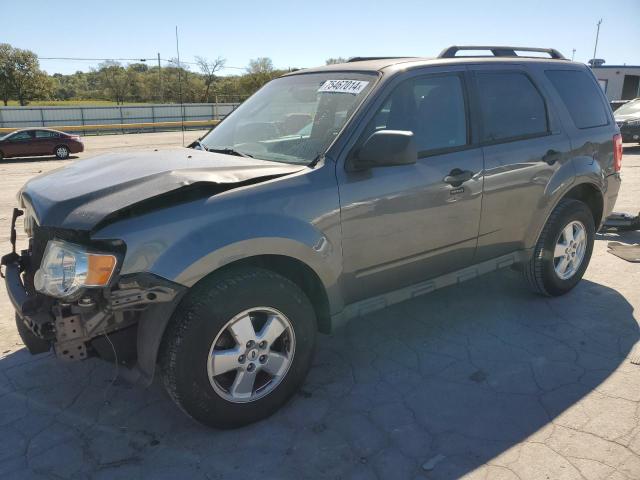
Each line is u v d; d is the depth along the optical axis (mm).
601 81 33938
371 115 3102
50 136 22719
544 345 3721
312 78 3688
